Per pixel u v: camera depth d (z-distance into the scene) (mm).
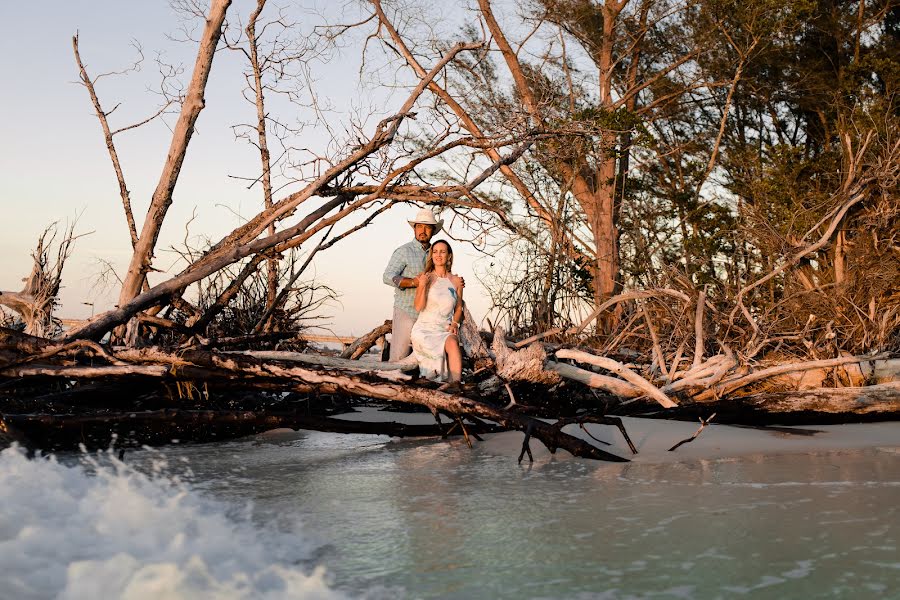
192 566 3279
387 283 8570
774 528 3848
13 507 4129
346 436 8086
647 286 12023
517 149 10633
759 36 20578
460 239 10250
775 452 6363
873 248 13578
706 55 22984
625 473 5562
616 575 3199
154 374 7219
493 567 3340
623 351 11266
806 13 21328
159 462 6277
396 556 3512
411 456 6605
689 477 5316
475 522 4121
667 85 23562
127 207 10789
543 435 6383
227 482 5340
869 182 13375
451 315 8078
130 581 3053
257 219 9773
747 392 9125
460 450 6945
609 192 19453
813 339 11633
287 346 10570
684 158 23312
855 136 15961
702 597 2926
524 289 13453
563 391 9203
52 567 3203
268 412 7051
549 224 15992
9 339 7355
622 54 23047
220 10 9406
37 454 6328
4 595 2844
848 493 4645
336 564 3404
